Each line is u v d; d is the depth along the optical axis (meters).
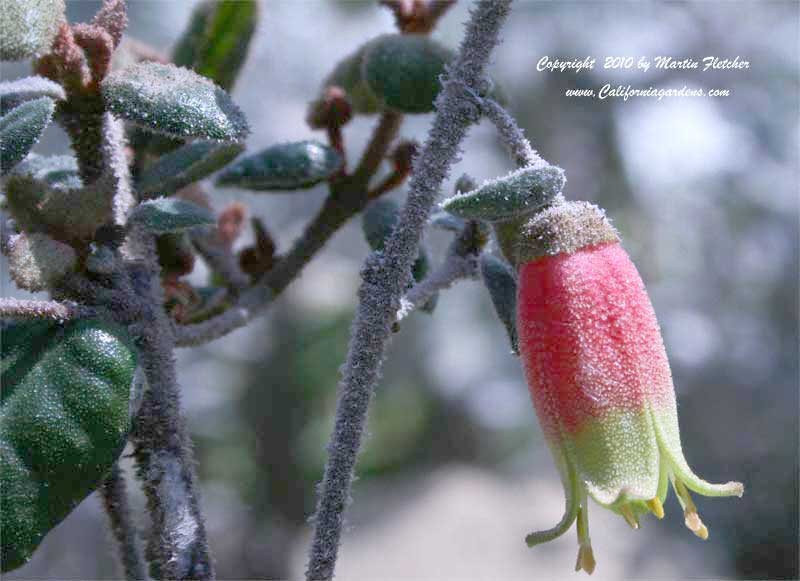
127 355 0.22
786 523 0.70
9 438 0.22
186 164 0.24
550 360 0.22
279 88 0.61
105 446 0.22
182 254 0.25
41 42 0.22
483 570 0.71
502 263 0.23
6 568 0.21
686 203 0.66
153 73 0.22
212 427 0.71
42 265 0.22
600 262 0.23
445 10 0.26
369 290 0.22
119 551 0.23
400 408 0.85
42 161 0.25
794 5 0.61
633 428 0.22
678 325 0.69
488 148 0.62
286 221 0.62
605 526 0.73
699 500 0.72
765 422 0.70
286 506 0.71
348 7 0.61
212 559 0.22
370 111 0.28
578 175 0.63
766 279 0.69
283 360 0.72
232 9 0.26
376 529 0.77
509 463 0.85
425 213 0.22
